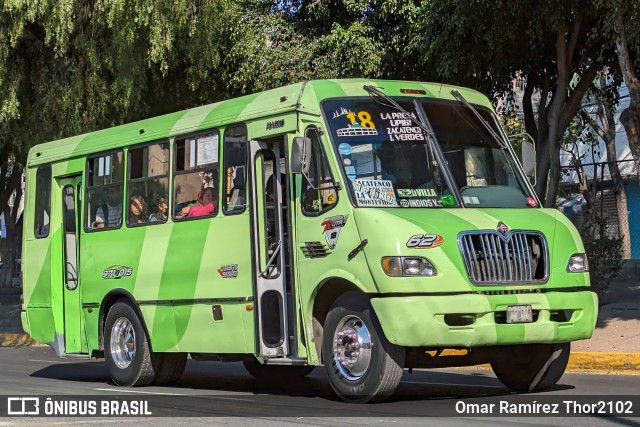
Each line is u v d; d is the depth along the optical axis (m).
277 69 20.42
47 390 11.80
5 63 20.80
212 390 11.71
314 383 12.64
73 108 21.11
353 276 9.17
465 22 16.22
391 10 19.19
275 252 10.25
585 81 17.34
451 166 9.90
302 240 9.84
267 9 21.73
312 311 9.78
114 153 12.83
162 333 11.73
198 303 11.15
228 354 11.24
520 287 9.20
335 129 9.66
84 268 13.14
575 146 31.97
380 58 19.56
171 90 23.05
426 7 17.55
